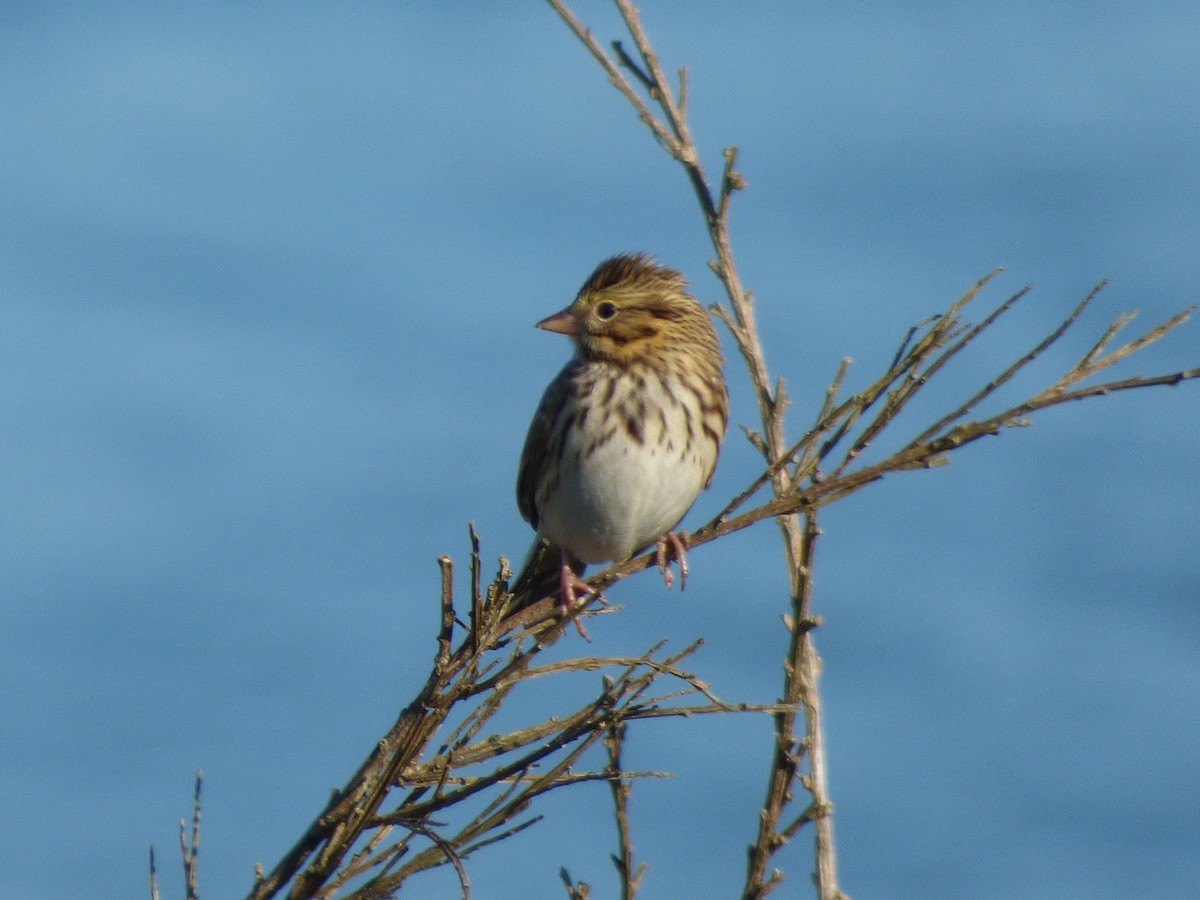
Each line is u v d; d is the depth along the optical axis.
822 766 7.89
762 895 7.55
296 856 7.34
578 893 7.81
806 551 8.07
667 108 9.80
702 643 7.39
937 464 8.05
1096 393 7.74
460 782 7.45
